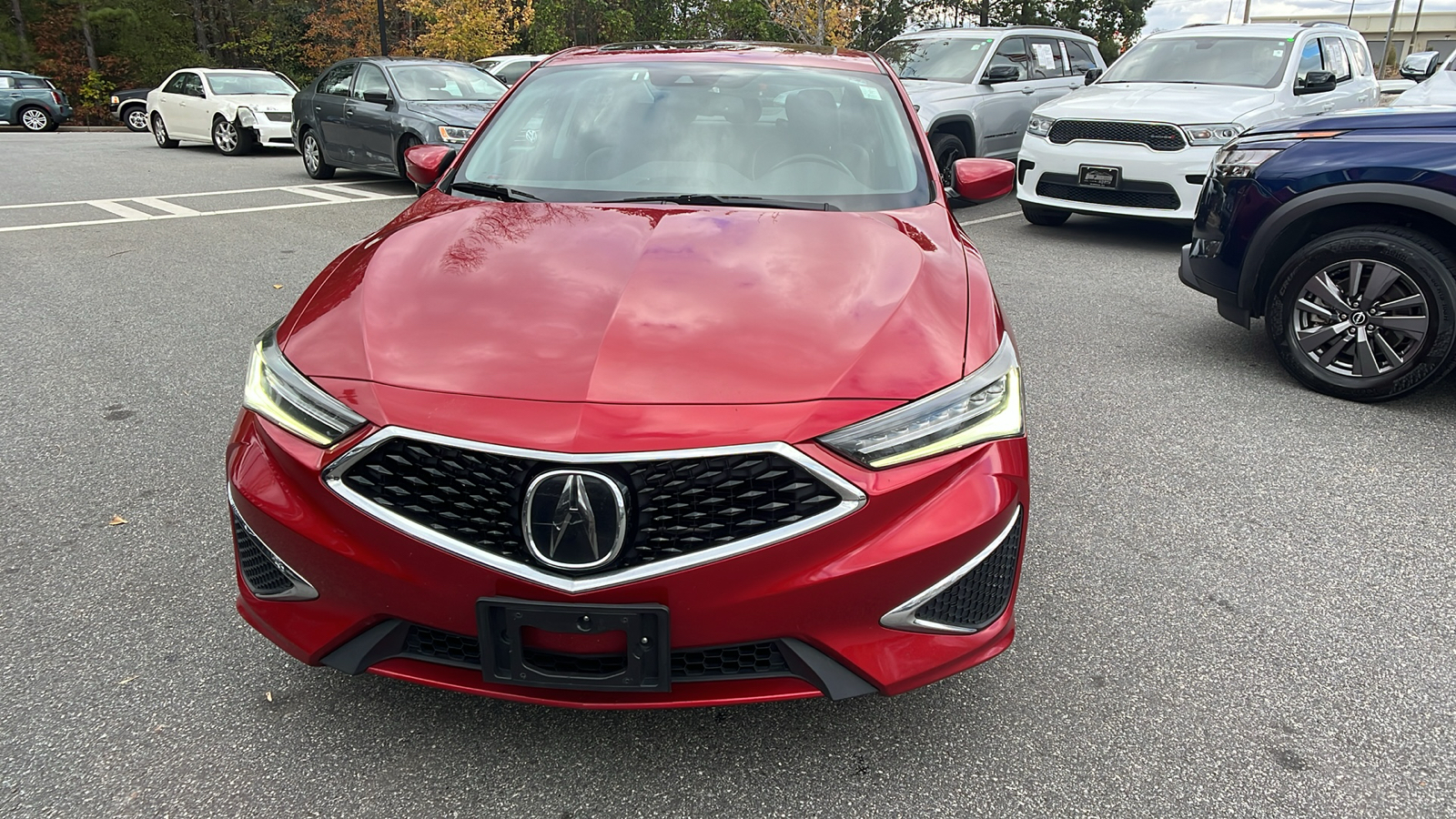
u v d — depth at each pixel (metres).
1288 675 2.33
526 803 1.89
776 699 1.83
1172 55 8.34
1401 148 3.88
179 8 41.22
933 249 2.46
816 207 2.79
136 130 23.11
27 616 2.48
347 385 1.84
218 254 6.97
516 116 3.30
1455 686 2.30
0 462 3.39
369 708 2.15
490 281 2.15
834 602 1.77
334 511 1.80
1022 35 10.24
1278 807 1.91
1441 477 3.44
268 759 1.99
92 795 1.88
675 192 2.86
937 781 1.97
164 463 3.42
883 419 1.79
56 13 37.62
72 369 4.40
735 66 3.43
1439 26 63.47
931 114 8.54
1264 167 4.24
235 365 4.50
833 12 22.39
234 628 2.45
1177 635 2.49
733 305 2.04
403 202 9.58
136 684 2.22
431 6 26.77
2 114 22.84
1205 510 3.19
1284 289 4.27
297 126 11.52
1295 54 7.86
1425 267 3.85
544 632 1.76
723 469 1.71
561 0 23.67
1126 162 7.21
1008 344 2.12
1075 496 3.28
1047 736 2.11
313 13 39.28
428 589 1.76
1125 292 6.18
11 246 7.15
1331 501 3.26
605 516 1.67
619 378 1.78
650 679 1.77
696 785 1.95
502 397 1.75
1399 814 1.90
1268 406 4.14
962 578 1.87
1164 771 2.01
